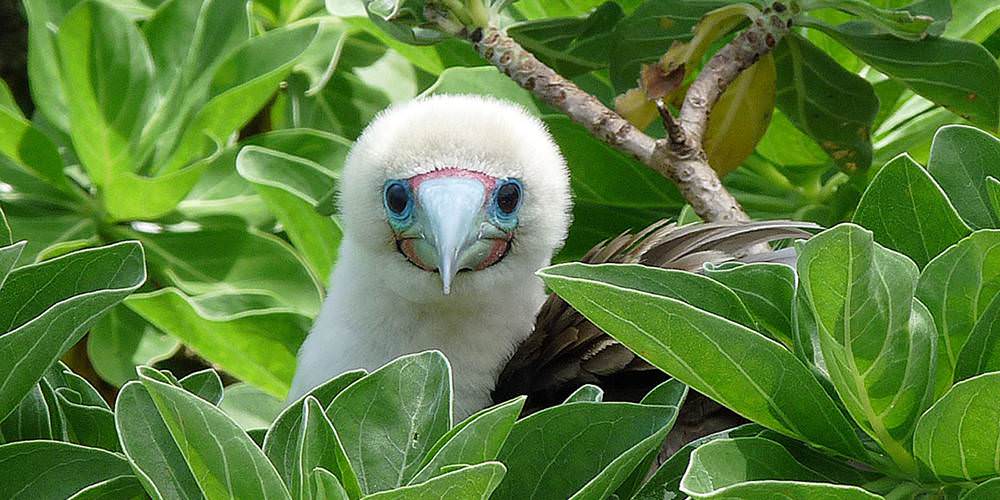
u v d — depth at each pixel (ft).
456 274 22.70
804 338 14.53
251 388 27.99
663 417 14.75
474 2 23.07
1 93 30.01
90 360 28.63
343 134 30.66
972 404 12.76
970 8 27.09
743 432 15.28
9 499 15.28
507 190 22.66
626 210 27.32
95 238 28.99
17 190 29.27
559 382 22.39
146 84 28.30
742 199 28.40
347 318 23.72
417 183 22.47
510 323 23.34
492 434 13.39
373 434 14.78
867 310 13.05
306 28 28.94
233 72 29.17
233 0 29.50
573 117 23.11
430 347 23.34
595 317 13.78
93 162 28.40
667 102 26.13
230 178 29.84
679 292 14.67
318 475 12.79
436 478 12.00
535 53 25.85
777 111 27.35
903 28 22.53
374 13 22.98
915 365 13.48
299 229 27.37
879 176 15.90
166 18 29.55
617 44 24.93
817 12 27.09
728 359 13.84
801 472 14.26
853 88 24.98
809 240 12.75
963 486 13.65
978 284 14.35
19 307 16.22
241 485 13.10
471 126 22.77
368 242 22.98
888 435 13.91
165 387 12.91
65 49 27.86
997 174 16.87
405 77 30.94
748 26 24.67
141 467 14.19
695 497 12.42
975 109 23.88
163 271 28.66
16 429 16.60
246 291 27.58
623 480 14.69
